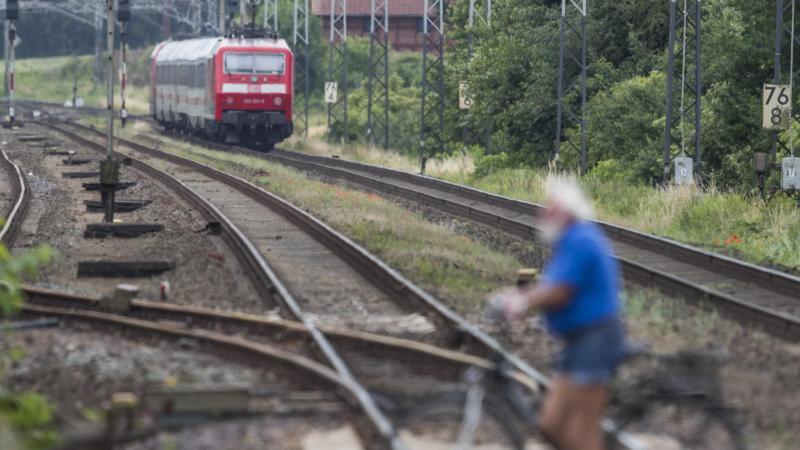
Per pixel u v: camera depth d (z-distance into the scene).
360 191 136.38
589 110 147.00
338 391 41.94
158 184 135.62
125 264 72.88
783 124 107.56
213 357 48.84
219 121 188.88
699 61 122.81
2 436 34.50
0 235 80.94
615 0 161.62
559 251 29.92
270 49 189.62
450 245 86.75
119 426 37.62
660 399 32.44
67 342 50.88
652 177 133.62
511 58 163.88
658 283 70.62
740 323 58.47
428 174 169.62
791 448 36.59
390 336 53.34
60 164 164.38
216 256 79.94
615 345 29.78
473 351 49.12
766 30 126.81
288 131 194.88
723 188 128.12
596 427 30.22
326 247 84.81
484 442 36.12
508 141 166.50
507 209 118.06
